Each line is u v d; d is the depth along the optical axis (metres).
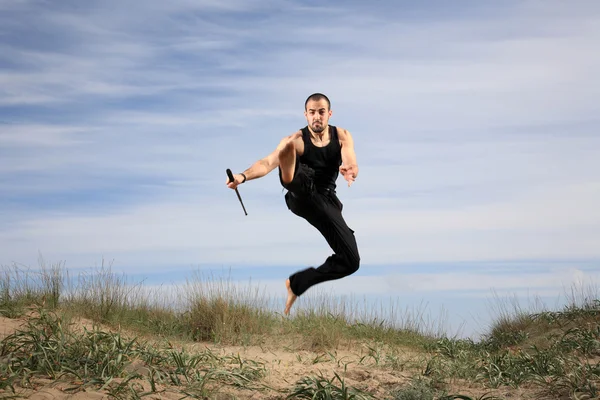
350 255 5.57
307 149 5.27
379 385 6.55
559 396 6.09
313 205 5.31
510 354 8.32
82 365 5.47
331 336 9.19
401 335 10.55
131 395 4.93
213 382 5.77
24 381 4.92
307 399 5.48
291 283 5.79
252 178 4.76
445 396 5.74
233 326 9.38
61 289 9.07
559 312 11.20
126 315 9.11
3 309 8.20
